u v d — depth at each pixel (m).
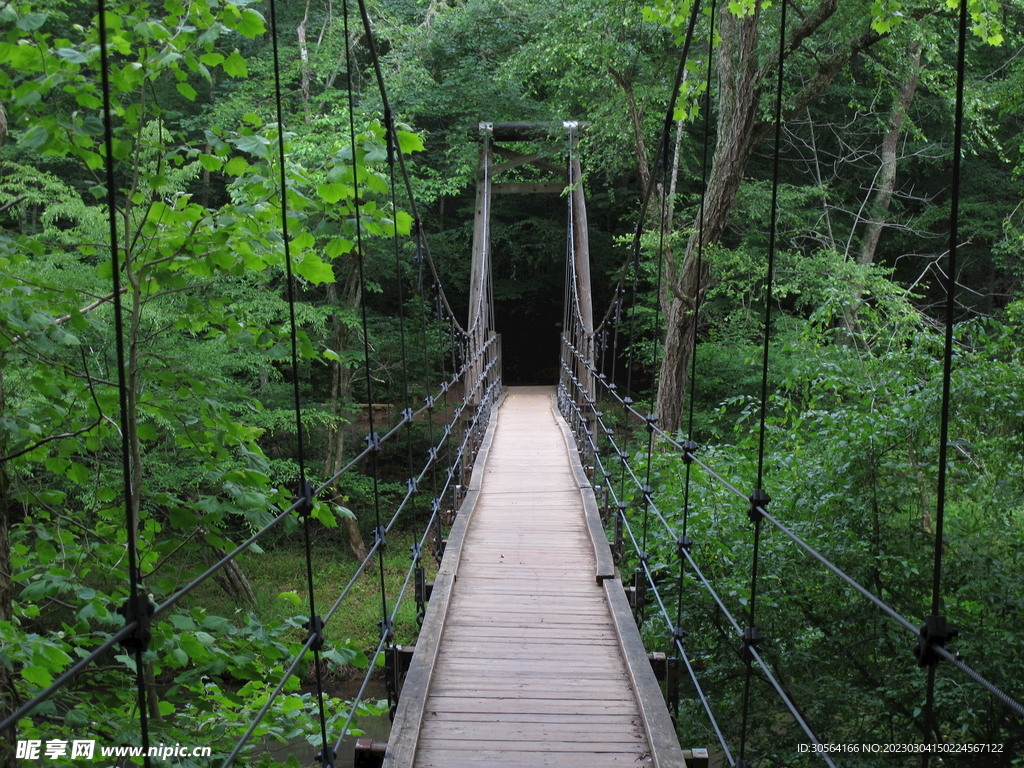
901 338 6.15
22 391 3.41
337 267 13.44
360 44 13.65
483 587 4.26
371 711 2.96
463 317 21.33
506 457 7.86
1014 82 9.78
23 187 6.30
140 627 1.25
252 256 2.48
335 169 2.39
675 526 5.55
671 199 10.34
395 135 2.60
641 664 3.31
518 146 14.91
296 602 2.64
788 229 13.17
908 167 15.39
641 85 10.62
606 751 2.74
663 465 6.58
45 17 1.87
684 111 5.70
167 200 2.52
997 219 13.63
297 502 1.97
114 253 1.23
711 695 5.48
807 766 4.77
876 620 4.91
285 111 11.28
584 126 12.77
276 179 2.42
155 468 6.83
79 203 6.15
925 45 8.42
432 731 2.85
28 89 1.96
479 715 2.97
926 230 14.23
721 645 5.39
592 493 6.18
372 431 2.80
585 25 9.74
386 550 12.59
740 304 13.45
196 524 2.62
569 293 14.88
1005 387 4.75
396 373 14.45
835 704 4.94
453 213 19.09
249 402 2.79
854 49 8.50
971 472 5.17
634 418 14.09
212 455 2.71
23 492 2.53
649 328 15.00
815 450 5.56
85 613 2.11
